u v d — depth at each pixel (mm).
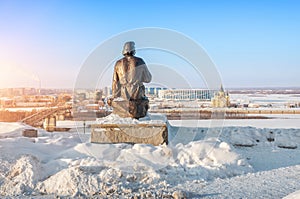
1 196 5887
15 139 9336
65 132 12594
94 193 5879
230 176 7117
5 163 7117
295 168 7758
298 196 4496
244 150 10398
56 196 5781
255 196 5570
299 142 10898
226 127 12250
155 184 6348
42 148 8750
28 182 6328
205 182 6562
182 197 5570
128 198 5613
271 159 9039
